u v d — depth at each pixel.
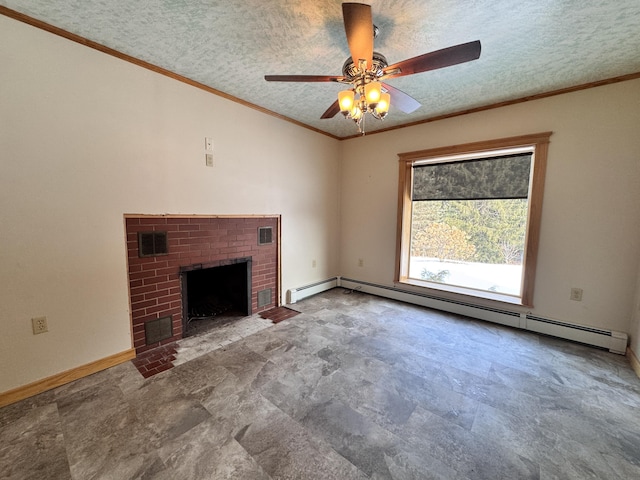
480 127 2.98
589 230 2.48
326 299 3.81
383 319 3.10
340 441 1.44
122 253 2.16
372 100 1.51
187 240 2.55
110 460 1.32
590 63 2.10
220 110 2.69
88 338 2.02
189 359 2.24
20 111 1.67
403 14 1.59
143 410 1.66
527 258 2.77
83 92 1.90
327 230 4.17
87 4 1.54
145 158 2.22
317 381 1.96
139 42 1.91
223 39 1.86
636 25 1.66
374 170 3.91
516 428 1.54
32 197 1.75
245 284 3.15
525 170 2.84
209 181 2.66
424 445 1.42
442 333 2.74
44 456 1.34
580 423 1.58
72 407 1.68
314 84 2.49
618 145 2.33
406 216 3.72
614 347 2.38
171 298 2.48
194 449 1.38
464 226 3.32
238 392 1.83
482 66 2.14
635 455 1.37
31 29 1.68
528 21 1.64
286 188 3.47
